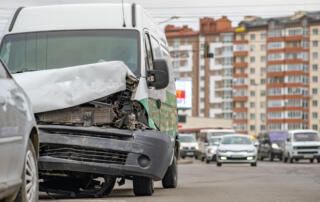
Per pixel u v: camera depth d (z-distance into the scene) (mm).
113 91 11164
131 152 11305
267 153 62688
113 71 11211
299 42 172500
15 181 7414
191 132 127250
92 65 11219
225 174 25812
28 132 8000
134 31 12531
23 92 8258
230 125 128375
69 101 11102
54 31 12531
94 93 11125
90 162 11188
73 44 12352
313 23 172375
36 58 12211
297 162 54156
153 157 11484
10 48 12375
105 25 12586
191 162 49750
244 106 179875
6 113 7230
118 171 11289
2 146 6977
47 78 11219
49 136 11031
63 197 12562
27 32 12562
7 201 7488
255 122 170000
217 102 185375
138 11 12820
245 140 41188
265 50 177375
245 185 17438
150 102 12086
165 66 12141
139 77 11891
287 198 12578
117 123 11320
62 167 11125
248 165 42062
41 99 11086
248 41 179375
